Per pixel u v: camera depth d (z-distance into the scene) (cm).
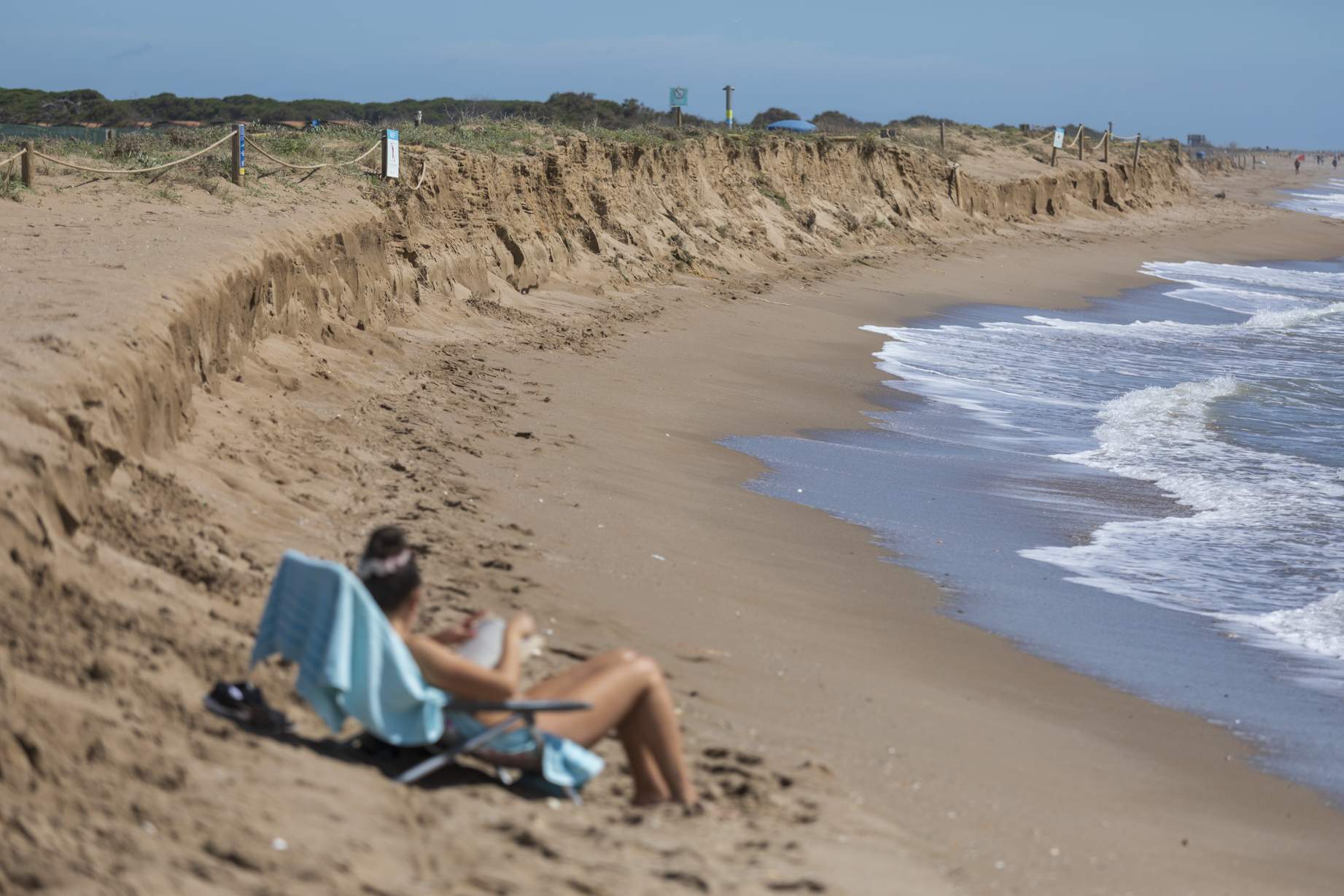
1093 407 2403
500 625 611
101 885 394
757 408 2133
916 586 1234
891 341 3055
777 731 778
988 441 2044
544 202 3422
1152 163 7925
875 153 5525
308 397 1517
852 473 1728
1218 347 3312
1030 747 852
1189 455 2003
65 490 691
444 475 1315
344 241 2125
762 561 1234
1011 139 7725
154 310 1128
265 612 562
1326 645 1189
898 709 873
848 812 657
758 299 3469
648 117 6531
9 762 436
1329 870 725
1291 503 1716
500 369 2116
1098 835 712
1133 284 4731
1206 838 746
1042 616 1193
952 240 5366
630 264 3506
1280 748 934
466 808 546
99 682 537
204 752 516
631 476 1509
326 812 497
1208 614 1258
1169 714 980
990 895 587
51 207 1905
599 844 543
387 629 543
